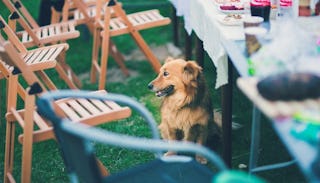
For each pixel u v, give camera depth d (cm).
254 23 268
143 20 465
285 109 193
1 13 684
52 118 198
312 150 175
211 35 332
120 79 501
